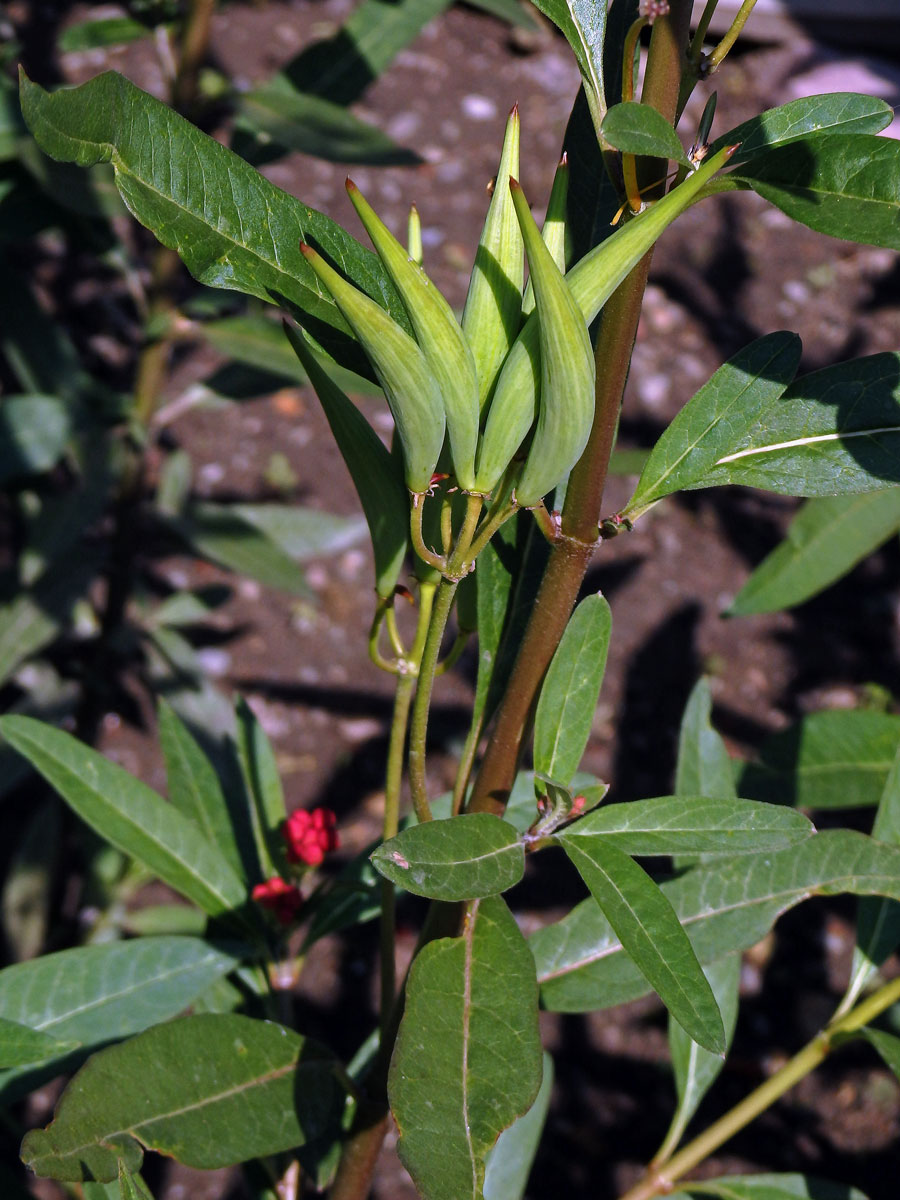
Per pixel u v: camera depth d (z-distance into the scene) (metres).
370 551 1.67
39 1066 0.64
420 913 1.33
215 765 1.15
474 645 1.52
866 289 1.95
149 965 0.66
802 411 0.56
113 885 1.11
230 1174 1.12
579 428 0.50
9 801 1.36
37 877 1.12
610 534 0.56
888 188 0.52
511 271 0.52
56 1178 0.55
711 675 1.58
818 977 1.32
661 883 0.64
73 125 0.50
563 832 0.55
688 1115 0.68
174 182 0.53
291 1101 0.59
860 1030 0.66
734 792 0.69
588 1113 1.21
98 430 1.01
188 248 0.53
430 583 0.56
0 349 1.52
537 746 0.56
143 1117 0.57
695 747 0.70
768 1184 0.67
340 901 0.69
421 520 0.54
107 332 1.68
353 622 1.60
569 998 0.64
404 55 2.12
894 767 0.65
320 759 1.46
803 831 0.54
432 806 0.70
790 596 0.78
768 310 1.91
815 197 0.52
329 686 1.53
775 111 0.54
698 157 0.54
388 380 0.50
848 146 0.52
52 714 1.15
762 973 1.33
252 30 2.01
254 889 0.69
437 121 2.03
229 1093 0.58
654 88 0.53
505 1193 0.71
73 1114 0.56
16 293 0.99
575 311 0.49
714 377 0.56
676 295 1.91
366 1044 0.71
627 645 1.59
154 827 0.67
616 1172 1.17
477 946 0.54
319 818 0.67
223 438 1.70
